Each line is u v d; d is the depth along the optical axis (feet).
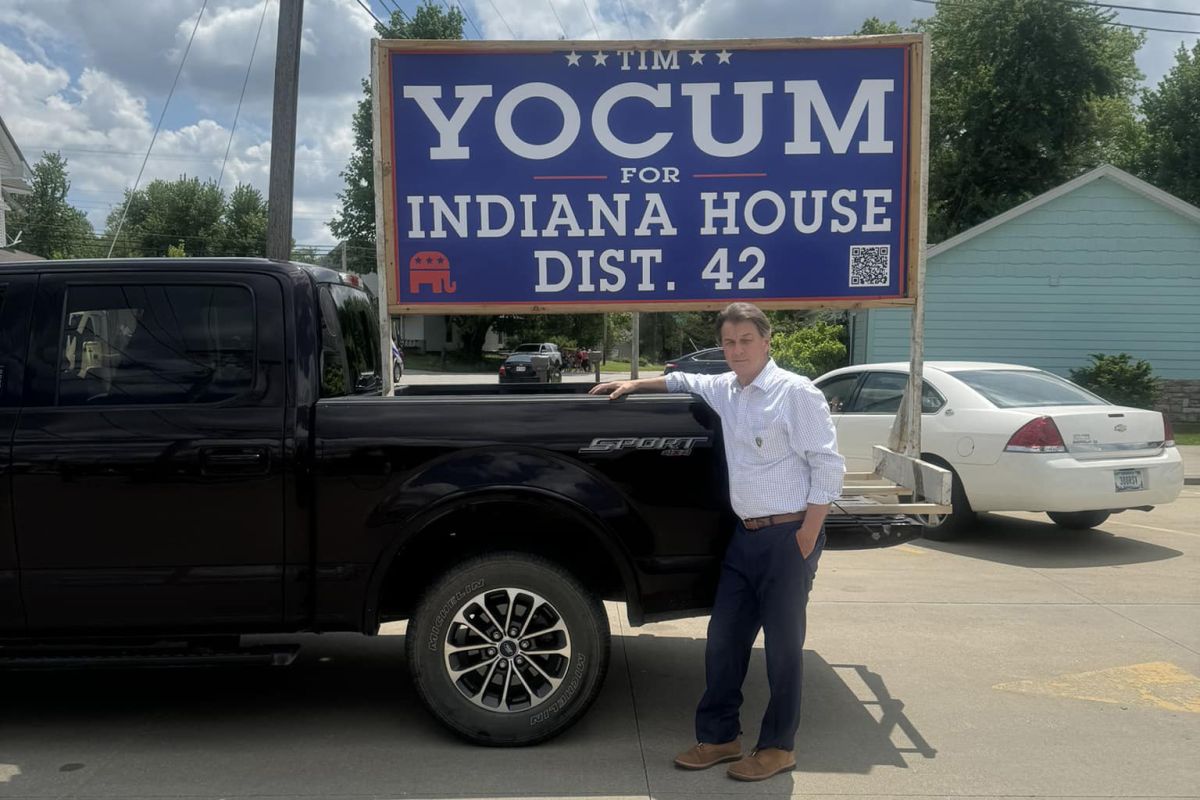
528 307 15.19
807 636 16.67
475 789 10.78
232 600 11.48
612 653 15.94
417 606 11.75
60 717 13.17
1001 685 14.28
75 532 11.27
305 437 11.41
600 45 14.82
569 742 12.13
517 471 11.44
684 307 15.16
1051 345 57.57
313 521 11.43
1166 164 100.73
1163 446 23.25
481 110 14.94
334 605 11.55
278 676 14.92
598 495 11.50
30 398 11.55
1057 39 86.69
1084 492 21.85
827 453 10.50
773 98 14.84
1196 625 17.30
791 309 15.15
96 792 10.72
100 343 11.75
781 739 11.13
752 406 10.97
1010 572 21.44
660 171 15.01
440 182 15.05
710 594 11.76
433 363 156.87
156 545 11.33
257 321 11.75
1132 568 21.80
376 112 14.90
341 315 13.30
